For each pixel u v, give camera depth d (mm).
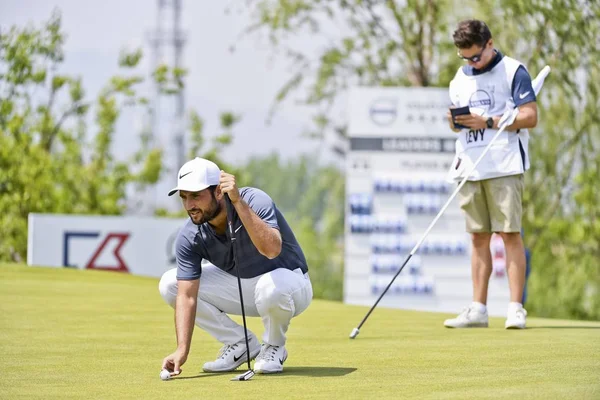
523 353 10234
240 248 9078
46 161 50281
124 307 15594
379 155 27969
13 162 49969
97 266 29031
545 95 39656
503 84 12734
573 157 40812
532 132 41031
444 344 11141
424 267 27938
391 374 9078
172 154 58375
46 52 50531
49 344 11398
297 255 9438
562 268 44000
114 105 53438
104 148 53125
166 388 8508
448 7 45625
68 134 52062
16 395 8203
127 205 54625
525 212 42312
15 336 12086
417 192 27906
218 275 9461
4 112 49781
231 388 8453
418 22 46188
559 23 38250
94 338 11938
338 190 80062
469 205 13070
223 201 8844
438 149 27938
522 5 38562
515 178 12766
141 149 54688
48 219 28734
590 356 9953
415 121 27922
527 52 39469
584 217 41781
